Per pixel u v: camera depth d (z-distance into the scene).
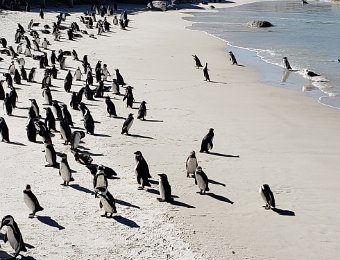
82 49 50.84
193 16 84.31
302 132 27.52
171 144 24.91
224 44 56.97
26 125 26.08
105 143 24.56
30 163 21.58
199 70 43.06
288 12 91.75
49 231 16.23
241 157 23.55
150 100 33.00
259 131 27.39
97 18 75.38
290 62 47.34
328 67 45.47
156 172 21.45
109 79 38.69
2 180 19.77
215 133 26.81
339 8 99.38
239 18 82.38
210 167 22.25
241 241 16.38
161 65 44.47
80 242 15.71
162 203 18.62
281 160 23.39
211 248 15.85
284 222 17.72
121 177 20.75
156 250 15.54
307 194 19.97
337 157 24.02
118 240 15.96
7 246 15.31
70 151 23.27
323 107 32.75
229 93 35.69
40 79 37.31
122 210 17.89
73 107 29.98
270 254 15.73
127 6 94.44
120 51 50.47
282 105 32.97
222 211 18.30
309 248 16.17
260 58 49.31
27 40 47.09
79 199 18.53
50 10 77.06
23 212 17.39
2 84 34.38
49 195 18.72
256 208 18.64
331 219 18.08
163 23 74.00
